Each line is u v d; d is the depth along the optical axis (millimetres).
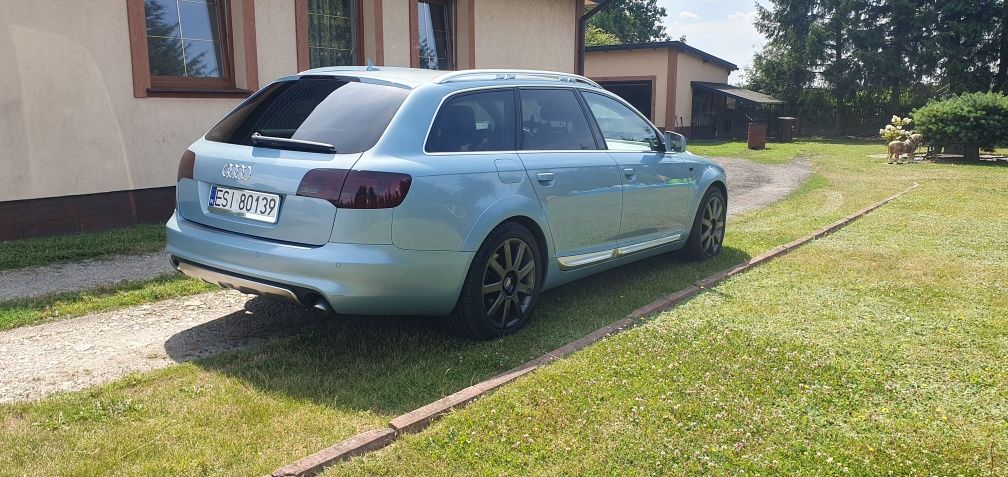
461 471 2846
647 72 28859
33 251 6516
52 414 3328
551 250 4820
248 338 4496
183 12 8422
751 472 2854
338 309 3854
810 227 8422
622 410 3348
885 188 12609
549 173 4742
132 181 7992
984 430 3244
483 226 4223
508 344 4387
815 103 34656
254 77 8977
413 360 4102
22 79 7035
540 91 5059
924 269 6277
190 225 4348
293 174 3867
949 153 19969
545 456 2957
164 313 4969
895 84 33656
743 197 11797
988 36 32531
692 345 4238
